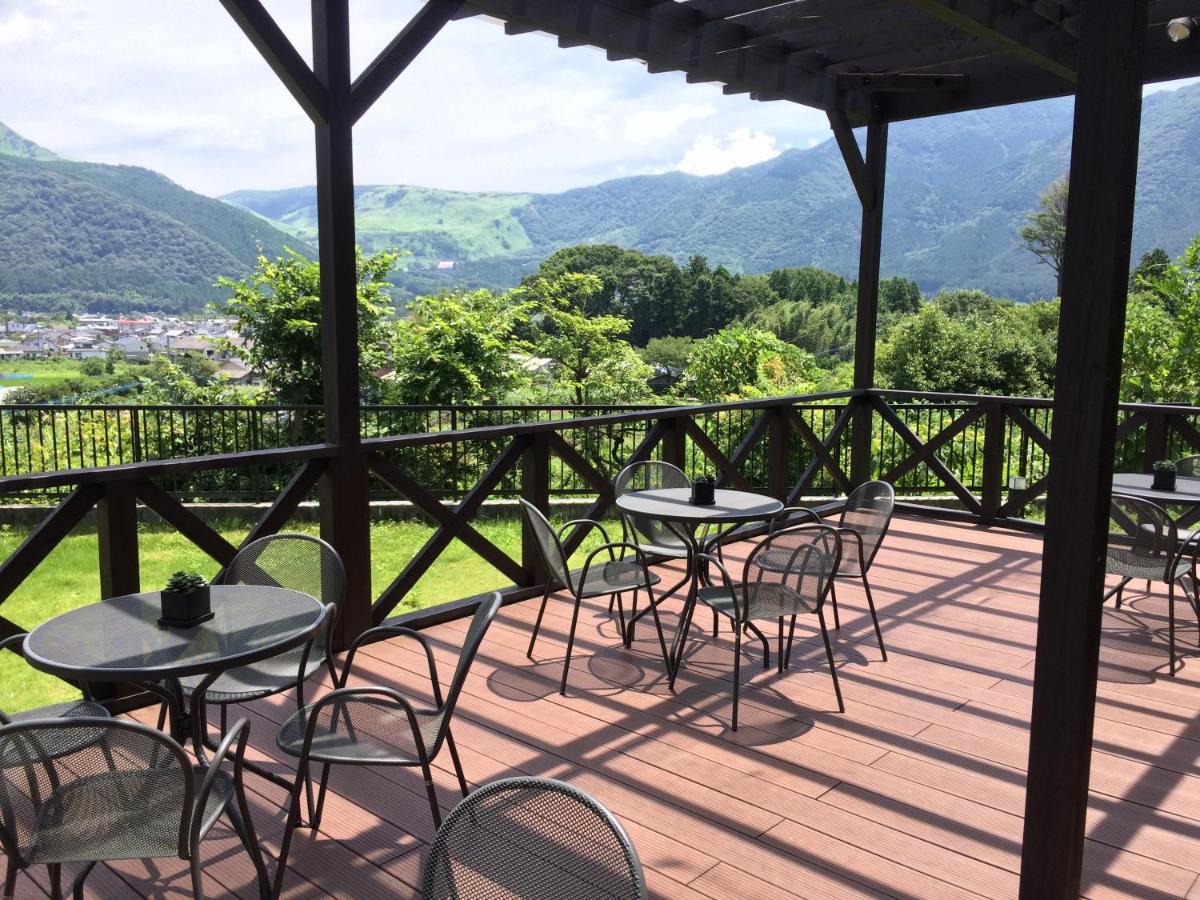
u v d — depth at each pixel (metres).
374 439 4.08
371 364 12.55
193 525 3.52
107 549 3.30
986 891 2.31
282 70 3.43
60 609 6.23
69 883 2.33
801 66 5.59
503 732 3.22
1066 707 2.01
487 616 2.35
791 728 3.28
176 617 2.40
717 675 3.78
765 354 15.72
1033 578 5.23
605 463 9.29
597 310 25.88
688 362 16.22
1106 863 2.46
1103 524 1.96
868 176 6.60
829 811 2.70
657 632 4.14
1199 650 4.12
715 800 2.76
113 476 3.24
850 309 26.50
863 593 4.95
